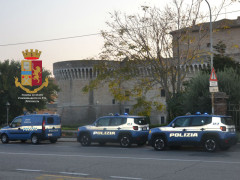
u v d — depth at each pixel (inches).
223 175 397.4
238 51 2272.4
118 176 404.8
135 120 810.2
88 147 812.6
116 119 825.5
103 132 830.5
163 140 705.6
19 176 414.0
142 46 1154.7
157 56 1168.8
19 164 515.5
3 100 2116.1
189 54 1248.2
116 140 815.1
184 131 679.1
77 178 395.2
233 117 886.4
